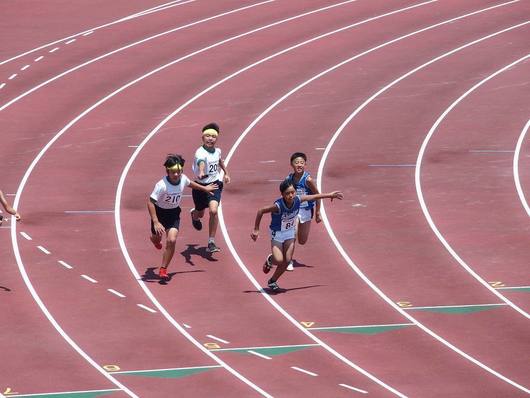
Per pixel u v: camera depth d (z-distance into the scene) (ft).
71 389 167.63
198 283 209.05
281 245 200.64
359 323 194.29
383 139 287.48
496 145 284.41
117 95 317.83
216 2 401.90
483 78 331.16
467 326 193.57
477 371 176.76
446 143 285.84
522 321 195.62
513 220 240.94
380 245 228.02
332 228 236.02
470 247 227.40
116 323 192.54
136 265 216.33
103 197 249.75
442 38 364.99
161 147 279.90
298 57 348.79
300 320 195.00
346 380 172.35
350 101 313.73
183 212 241.35
